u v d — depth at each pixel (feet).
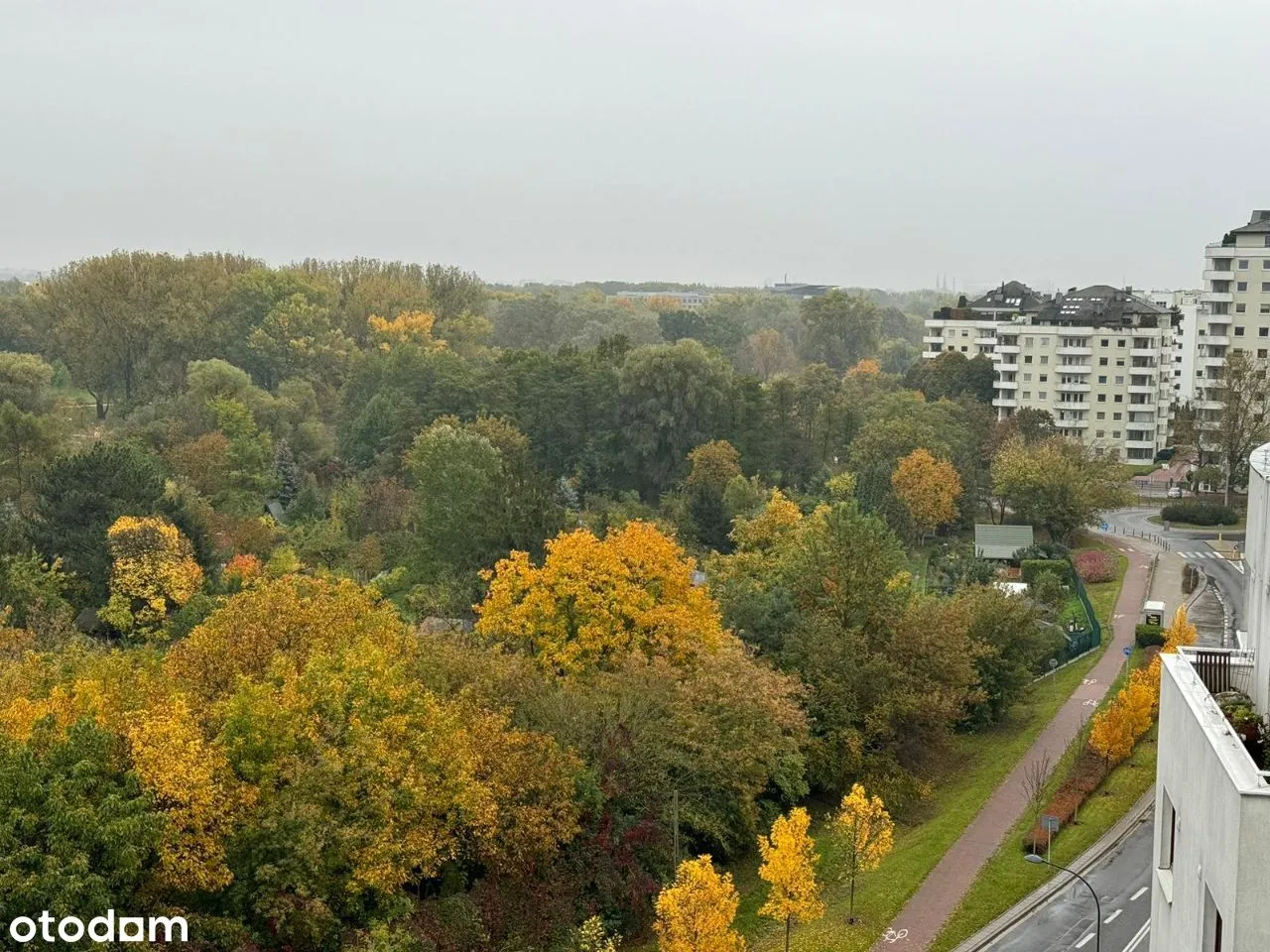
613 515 384.06
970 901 171.01
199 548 320.09
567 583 208.33
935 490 407.23
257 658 166.61
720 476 431.02
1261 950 62.75
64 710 138.00
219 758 129.18
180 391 556.10
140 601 287.48
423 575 316.19
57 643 241.55
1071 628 298.35
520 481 321.73
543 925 149.69
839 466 464.24
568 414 474.49
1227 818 65.57
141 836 113.91
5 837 107.96
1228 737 70.95
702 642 207.51
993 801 205.67
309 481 432.25
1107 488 399.85
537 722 174.60
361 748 135.54
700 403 459.32
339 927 133.59
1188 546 391.65
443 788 142.72
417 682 152.97
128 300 581.53
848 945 160.15
